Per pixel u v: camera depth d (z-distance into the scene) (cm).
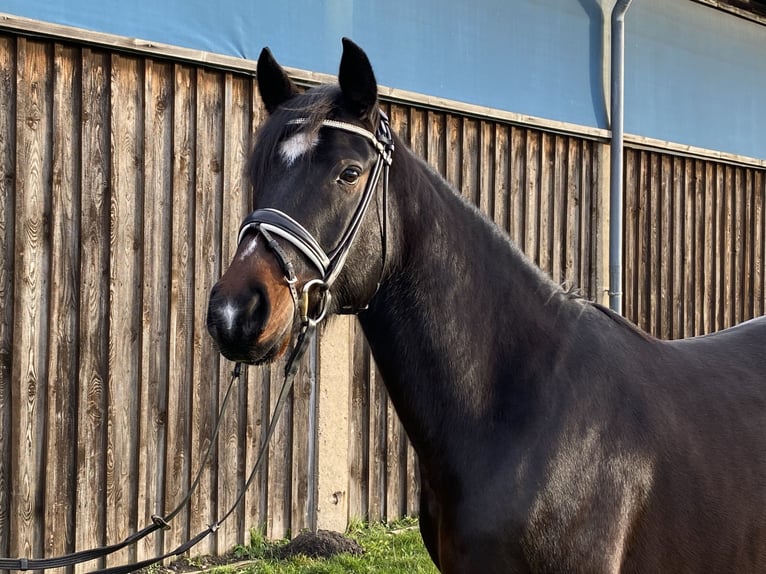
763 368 235
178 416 416
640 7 638
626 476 198
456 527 196
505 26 552
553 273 578
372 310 205
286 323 179
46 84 372
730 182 722
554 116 580
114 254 392
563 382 200
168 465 412
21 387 367
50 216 374
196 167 419
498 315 205
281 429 457
